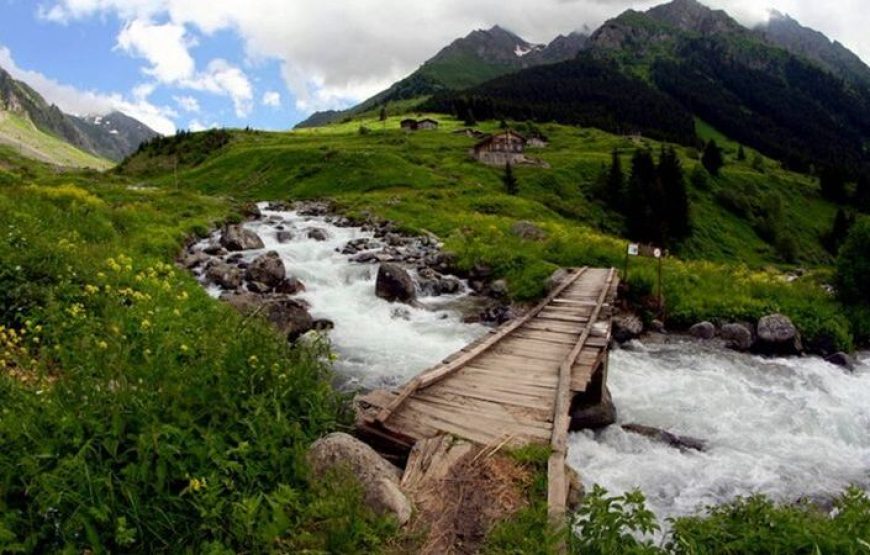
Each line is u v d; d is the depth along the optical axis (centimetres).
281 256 2738
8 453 480
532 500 674
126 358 631
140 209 3089
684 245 7719
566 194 8762
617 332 1905
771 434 1213
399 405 952
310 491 589
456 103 18438
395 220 4156
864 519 570
